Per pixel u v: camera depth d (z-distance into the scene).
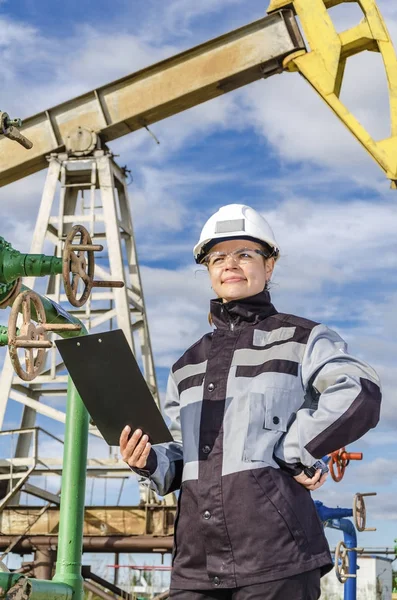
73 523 4.70
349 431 2.99
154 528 16.31
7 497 16.14
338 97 17.77
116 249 19.50
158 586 14.71
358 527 10.80
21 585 3.82
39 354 4.34
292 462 3.04
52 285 19.94
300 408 3.17
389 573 18.36
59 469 17.08
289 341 3.24
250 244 3.45
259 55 18.16
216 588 3.03
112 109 19.42
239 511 3.02
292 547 2.99
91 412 3.16
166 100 18.84
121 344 2.95
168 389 3.54
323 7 17.75
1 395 18.89
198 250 3.57
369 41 17.47
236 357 3.27
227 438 3.12
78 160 19.86
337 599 17.48
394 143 16.84
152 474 3.30
